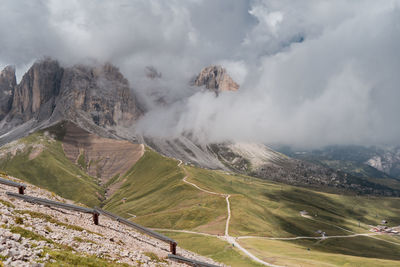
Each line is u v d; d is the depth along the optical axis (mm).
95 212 43438
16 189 48969
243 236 199500
